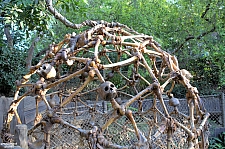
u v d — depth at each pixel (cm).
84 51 187
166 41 562
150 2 539
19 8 246
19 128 158
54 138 195
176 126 145
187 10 541
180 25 551
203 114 175
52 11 276
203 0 520
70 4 317
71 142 197
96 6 554
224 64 596
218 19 518
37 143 158
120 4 525
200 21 532
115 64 151
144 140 127
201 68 705
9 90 473
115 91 121
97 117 278
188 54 628
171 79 169
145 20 502
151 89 142
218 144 448
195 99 172
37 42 585
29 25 269
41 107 332
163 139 164
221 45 528
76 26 290
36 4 248
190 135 147
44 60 184
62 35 554
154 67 206
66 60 149
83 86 137
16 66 478
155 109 204
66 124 134
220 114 500
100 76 130
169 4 574
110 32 196
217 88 691
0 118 246
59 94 245
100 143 118
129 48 182
